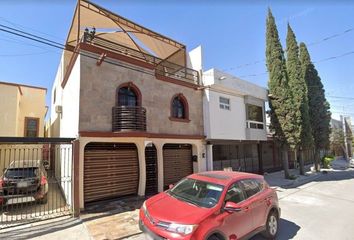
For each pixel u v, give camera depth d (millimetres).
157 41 14594
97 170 9352
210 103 13664
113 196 9688
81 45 8914
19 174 8648
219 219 4559
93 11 11102
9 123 13867
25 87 16906
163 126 11500
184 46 15156
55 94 17250
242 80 15766
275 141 16969
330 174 19875
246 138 15820
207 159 13508
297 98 18109
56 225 6828
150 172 11172
